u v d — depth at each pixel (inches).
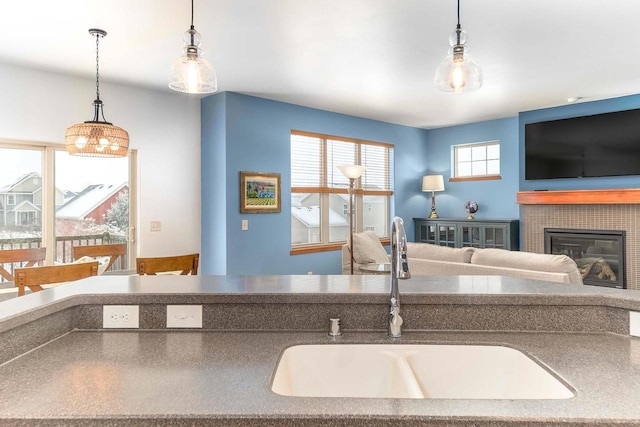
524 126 236.8
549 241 226.7
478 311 57.5
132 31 121.6
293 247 217.2
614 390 38.1
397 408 33.9
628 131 200.5
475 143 271.9
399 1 105.5
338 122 235.9
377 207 266.8
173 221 188.5
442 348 53.1
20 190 155.0
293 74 163.3
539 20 117.3
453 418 32.5
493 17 115.2
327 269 230.4
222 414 33.1
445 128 285.1
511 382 51.3
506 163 255.4
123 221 178.4
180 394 36.9
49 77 156.1
